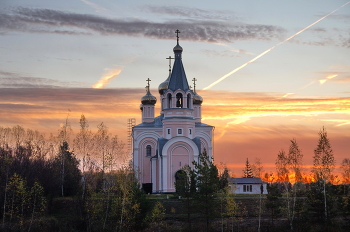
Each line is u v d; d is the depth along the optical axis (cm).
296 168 8150
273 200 7638
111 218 7481
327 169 7812
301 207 7531
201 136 11406
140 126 11156
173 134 10225
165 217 7794
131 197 7238
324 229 7125
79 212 7438
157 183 10250
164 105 10512
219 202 7631
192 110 10481
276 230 7225
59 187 8888
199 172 7581
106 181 7994
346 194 8100
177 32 10700
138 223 7381
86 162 8612
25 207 7662
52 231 7125
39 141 10181
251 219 7731
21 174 8012
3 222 7062
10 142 10469
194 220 7712
